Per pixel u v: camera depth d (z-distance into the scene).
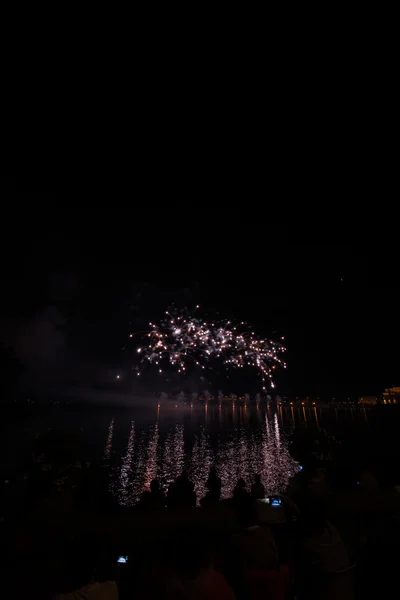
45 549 2.46
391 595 2.80
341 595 2.45
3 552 2.43
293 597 2.94
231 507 2.81
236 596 2.59
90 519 2.54
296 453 5.12
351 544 3.10
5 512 3.24
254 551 2.67
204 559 2.21
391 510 2.93
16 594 2.44
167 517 2.62
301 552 2.60
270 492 10.09
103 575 2.50
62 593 2.18
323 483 3.69
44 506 2.85
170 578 2.19
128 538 2.47
